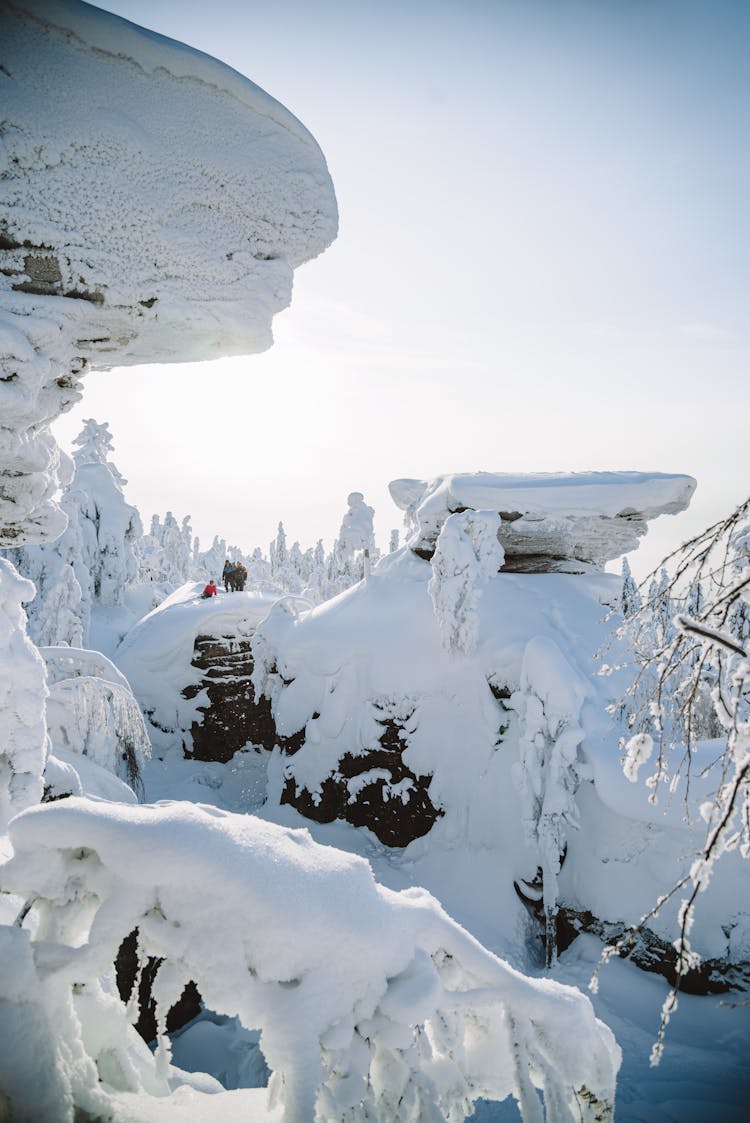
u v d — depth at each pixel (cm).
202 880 420
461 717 2158
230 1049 1166
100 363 706
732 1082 1270
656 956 1566
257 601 3300
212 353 723
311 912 431
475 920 1850
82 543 3719
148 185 609
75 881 439
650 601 405
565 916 1753
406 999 446
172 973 423
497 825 1981
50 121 565
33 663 838
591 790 1753
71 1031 425
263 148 636
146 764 3053
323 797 2367
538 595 2275
